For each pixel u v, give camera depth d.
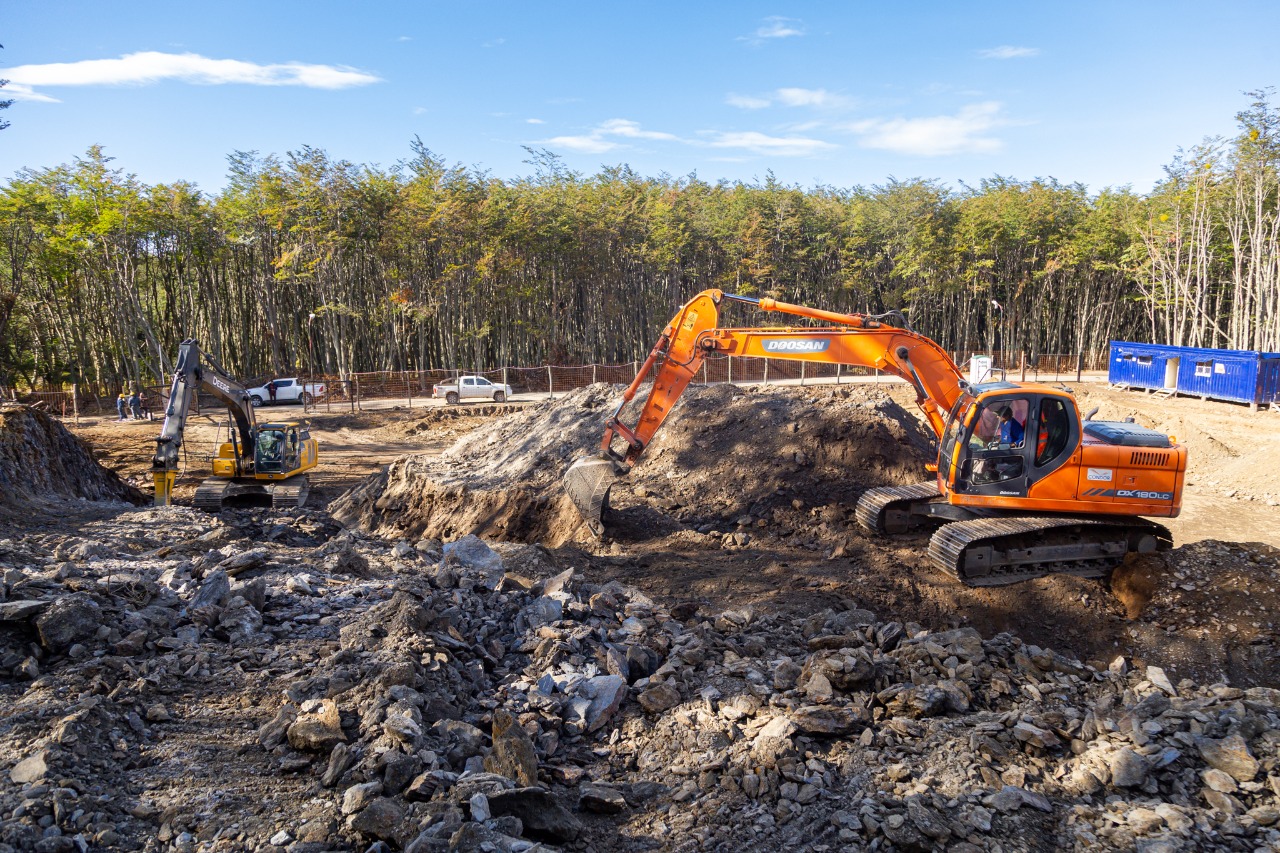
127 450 26.27
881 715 6.55
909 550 11.70
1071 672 7.72
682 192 53.53
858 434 14.02
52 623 6.35
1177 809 5.07
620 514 13.57
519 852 4.31
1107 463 10.56
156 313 45.41
